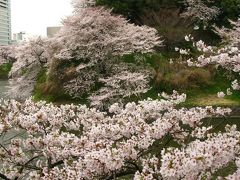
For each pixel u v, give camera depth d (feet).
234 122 47.98
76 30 67.05
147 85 66.90
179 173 15.16
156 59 76.54
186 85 69.97
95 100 60.23
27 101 27.43
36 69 77.56
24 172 25.05
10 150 23.34
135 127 21.26
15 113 24.11
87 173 18.63
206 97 67.51
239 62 27.48
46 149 22.49
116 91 61.05
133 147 19.45
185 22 93.97
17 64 76.74
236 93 67.56
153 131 20.36
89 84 66.39
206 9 94.22
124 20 75.82
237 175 16.39
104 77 66.59
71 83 68.74
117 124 21.49
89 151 19.54
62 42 70.23
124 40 67.15
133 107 25.57
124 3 89.97
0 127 22.07
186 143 23.00
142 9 90.89
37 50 74.90
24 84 76.89
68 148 21.06
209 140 17.76
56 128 25.55
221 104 62.75
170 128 21.29
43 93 73.97
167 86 69.82
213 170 17.02
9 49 131.54
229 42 74.49
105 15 70.33
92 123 25.90
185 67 73.92
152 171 17.35
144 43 69.41
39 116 23.22
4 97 85.76
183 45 84.89
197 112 23.32
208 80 71.87
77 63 71.00
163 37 84.74
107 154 17.11
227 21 95.35
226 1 94.22
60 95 71.15
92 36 66.69
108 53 66.95
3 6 259.80
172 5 95.20
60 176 19.22
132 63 69.72
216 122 44.39
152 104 24.67
